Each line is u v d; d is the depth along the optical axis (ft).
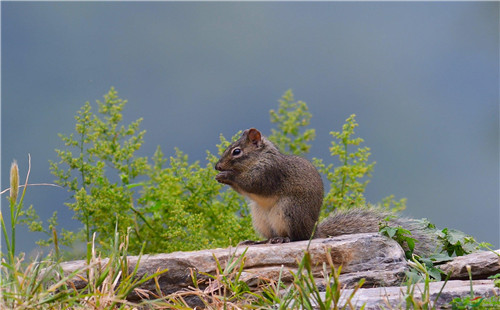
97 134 44.06
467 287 26.30
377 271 30.40
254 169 37.35
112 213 43.11
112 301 25.11
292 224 36.63
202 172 45.14
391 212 39.50
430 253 34.94
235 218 43.21
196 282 27.84
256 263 30.76
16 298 24.18
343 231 37.93
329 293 23.07
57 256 26.27
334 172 45.65
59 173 43.19
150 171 48.37
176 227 42.19
